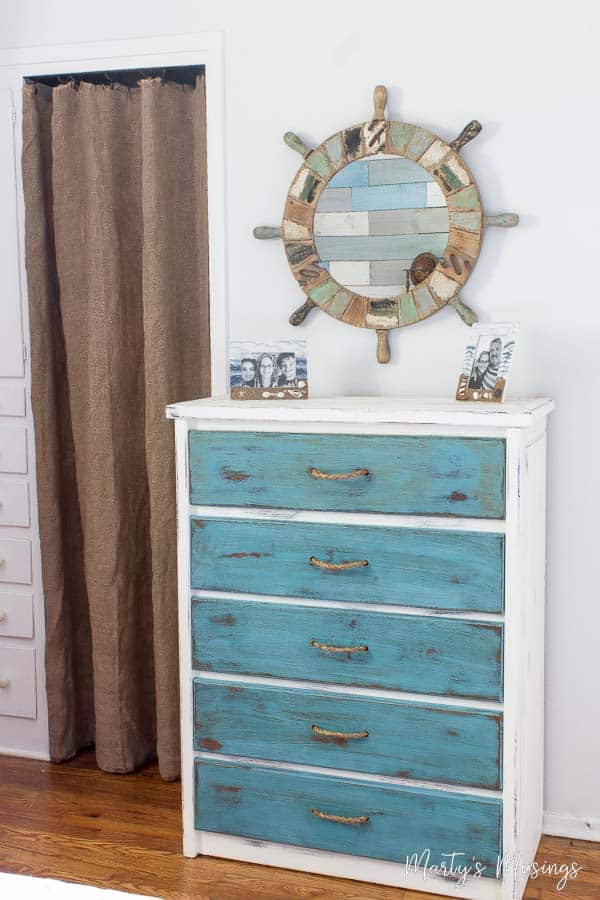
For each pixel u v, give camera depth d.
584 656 2.48
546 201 2.40
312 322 2.62
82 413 2.83
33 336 2.80
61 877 2.32
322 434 2.21
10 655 2.98
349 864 2.32
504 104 2.40
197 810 2.41
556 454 2.45
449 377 2.52
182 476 2.33
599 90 2.33
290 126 2.57
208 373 2.79
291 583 2.27
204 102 2.70
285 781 2.33
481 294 2.47
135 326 2.81
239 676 2.35
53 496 2.85
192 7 2.61
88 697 3.01
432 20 2.44
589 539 2.45
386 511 2.18
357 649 2.22
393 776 2.24
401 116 2.48
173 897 2.23
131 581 2.84
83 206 2.75
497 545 2.10
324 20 2.51
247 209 2.63
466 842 2.19
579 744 2.50
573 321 2.41
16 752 3.01
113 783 2.81
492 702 2.14
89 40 2.71
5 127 2.80
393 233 2.49
